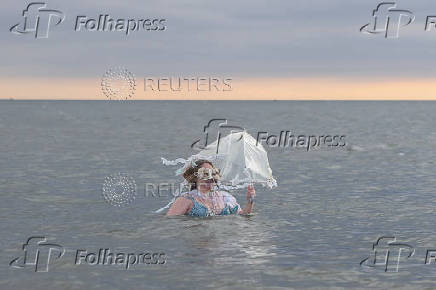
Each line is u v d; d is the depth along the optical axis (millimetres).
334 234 12625
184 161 14773
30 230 12844
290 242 11789
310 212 15227
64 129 61062
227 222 13711
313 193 18641
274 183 14961
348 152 34688
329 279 9352
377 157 31500
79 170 24469
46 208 15562
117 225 13320
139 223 13539
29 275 9523
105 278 9352
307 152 34656
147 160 29141
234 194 18047
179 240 11867
